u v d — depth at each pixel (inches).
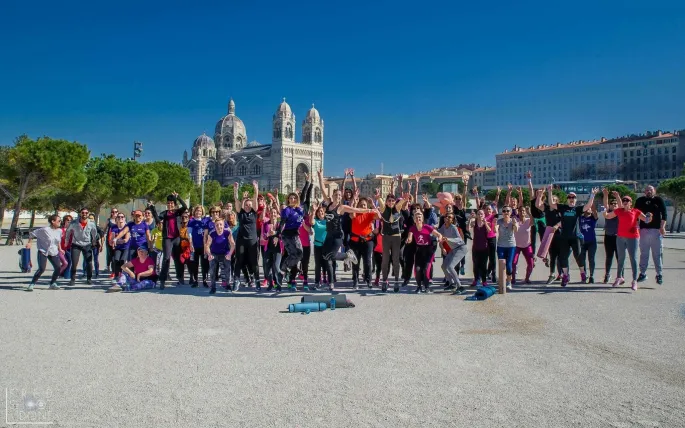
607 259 540.4
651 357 263.0
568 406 199.6
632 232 482.9
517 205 615.2
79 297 465.1
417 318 360.5
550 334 312.0
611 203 535.2
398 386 221.1
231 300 444.5
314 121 7303.2
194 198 3440.0
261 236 547.5
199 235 533.3
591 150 6353.3
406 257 502.9
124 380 228.8
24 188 1486.2
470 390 216.5
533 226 584.1
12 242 1455.5
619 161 6122.1
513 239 497.7
